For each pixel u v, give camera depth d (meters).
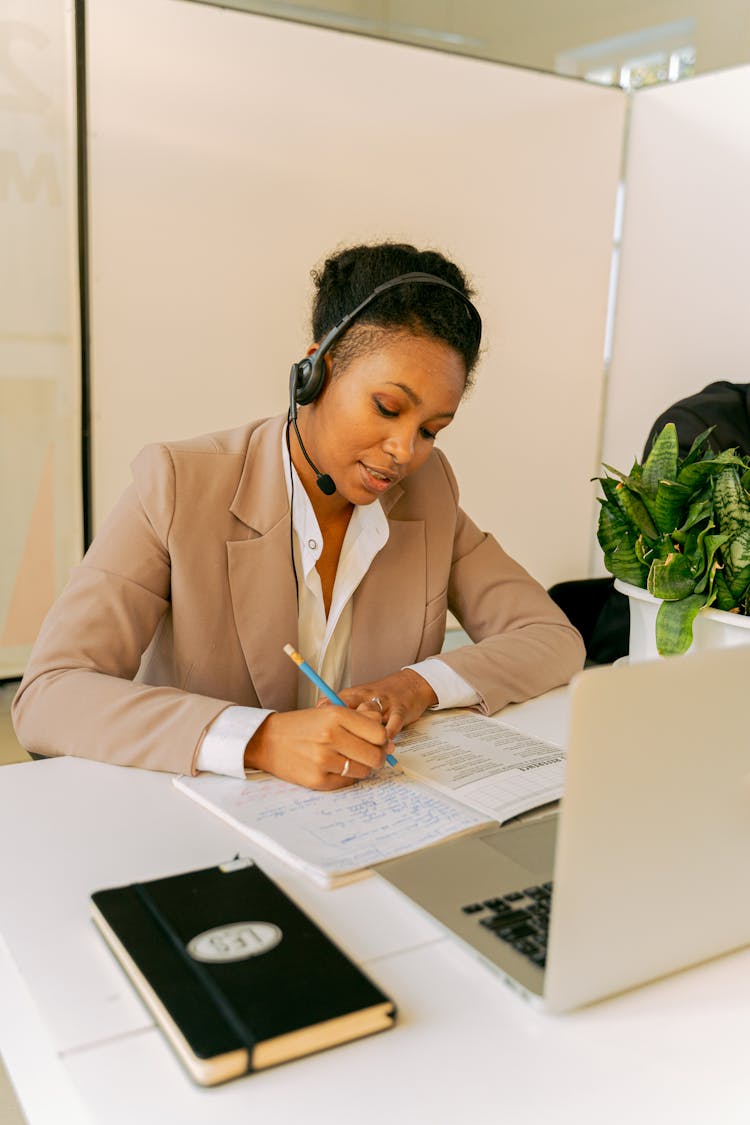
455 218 3.39
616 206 3.77
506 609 1.41
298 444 1.22
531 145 3.49
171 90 2.79
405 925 0.73
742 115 3.31
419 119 3.23
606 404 3.96
